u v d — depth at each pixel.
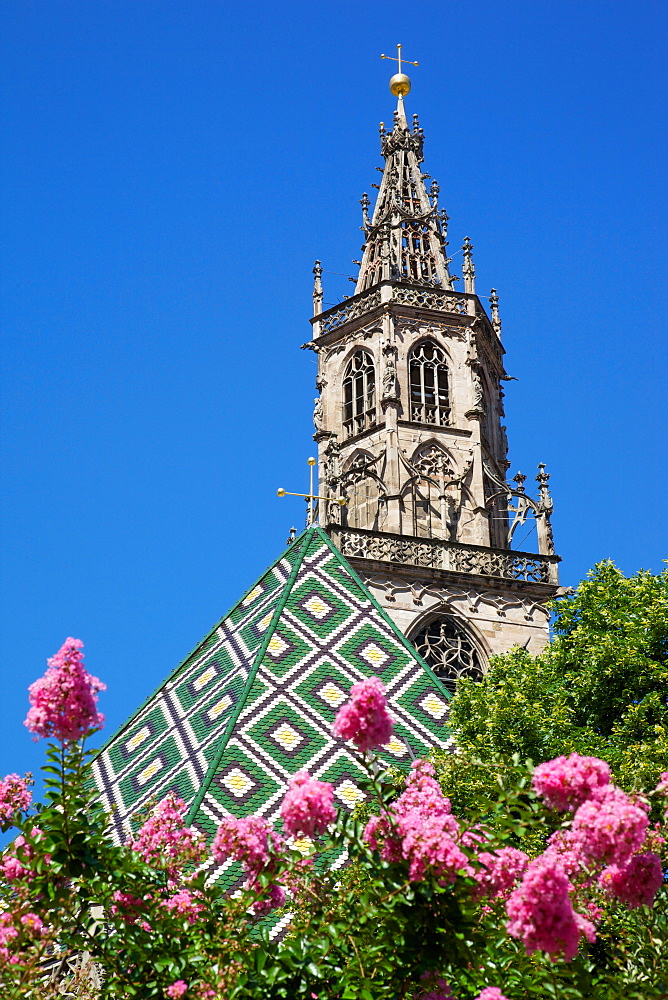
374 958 21.27
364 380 69.94
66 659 21.64
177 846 24.38
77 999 23.66
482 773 30.94
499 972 21.95
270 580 47.44
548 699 41.41
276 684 40.16
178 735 40.59
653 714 40.12
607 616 44.62
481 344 72.12
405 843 20.58
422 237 77.06
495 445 71.06
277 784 36.16
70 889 22.72
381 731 20.70
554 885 18.84
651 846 20.64
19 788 23.70
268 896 23.06
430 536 65.56
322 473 66.62
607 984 22.97
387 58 84.94
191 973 22.25
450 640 60.72
